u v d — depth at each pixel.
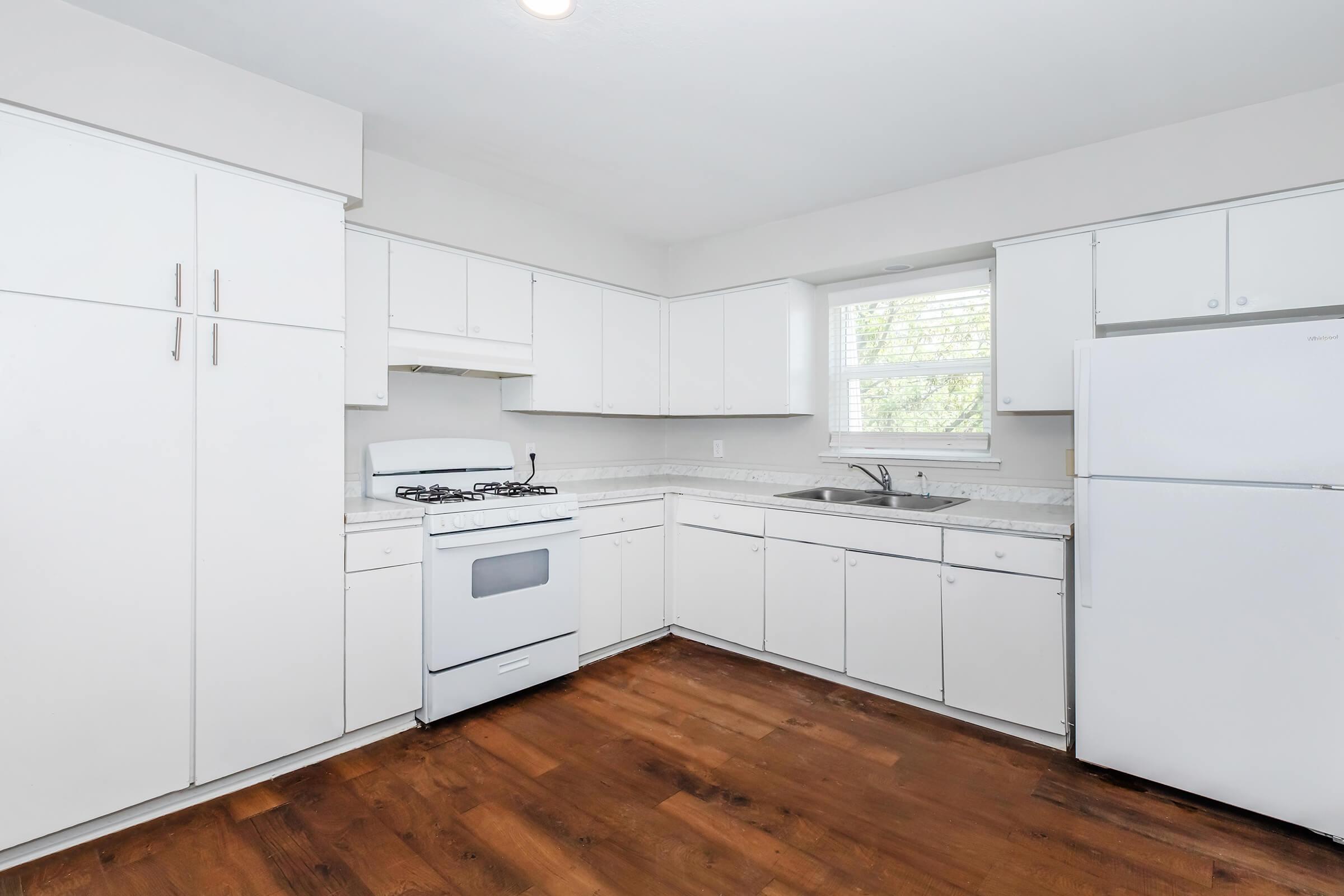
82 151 1.80
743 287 3.72
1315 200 2.16
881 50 1.93
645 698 2.88
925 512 2.71
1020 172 2.73
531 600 2.89
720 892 1.69
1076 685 2.27
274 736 2.19
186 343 1.98
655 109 2.30
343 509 2.35
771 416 3.75
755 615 3.32
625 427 4.23
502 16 1.77
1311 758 1.86
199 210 2.00
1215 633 1.99
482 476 3.30
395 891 1.68
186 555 1.99
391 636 2.48
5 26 1.66
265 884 1.70
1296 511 1.86
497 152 2.67
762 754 2.39
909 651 2.77
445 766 2.29
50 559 1.77
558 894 1.68
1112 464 2.15
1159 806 2.05
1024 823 1.97
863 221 3.20
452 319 2.98
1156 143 2.42
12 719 1.72
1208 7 1.71
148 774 1.94
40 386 1.75
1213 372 1.98
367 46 1.92
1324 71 2.03
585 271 3.53
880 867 1.78
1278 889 1.68
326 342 2.29
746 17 1.77
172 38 1.89
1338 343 1.80
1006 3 1.70
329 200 2.29
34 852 1.79
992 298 3.13
